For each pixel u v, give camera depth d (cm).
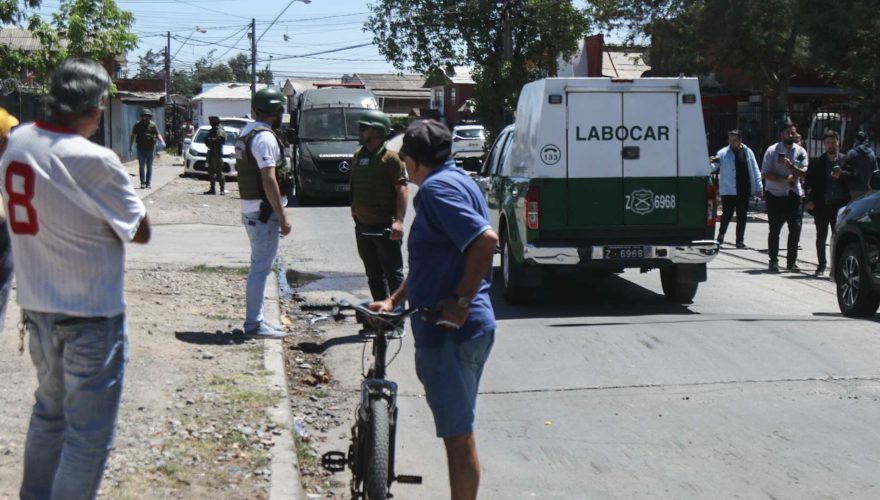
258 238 857
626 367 798
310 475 573
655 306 1088
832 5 2445
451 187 435
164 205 2142
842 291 1045
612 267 1038
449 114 6644
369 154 875
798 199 1370
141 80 5256
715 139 3291
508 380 764
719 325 938
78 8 1845
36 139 395
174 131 5341
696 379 764
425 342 441
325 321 1000
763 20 2852
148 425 606
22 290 407
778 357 824
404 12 4322
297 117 2581
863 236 1001
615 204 1043
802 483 557
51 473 436
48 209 391
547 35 4216
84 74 401
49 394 427
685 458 600
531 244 1030
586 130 1037
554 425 662
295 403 716
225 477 530
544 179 1031
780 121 2958
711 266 1441
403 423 671
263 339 861
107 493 496
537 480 566
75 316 399
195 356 784
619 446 621
